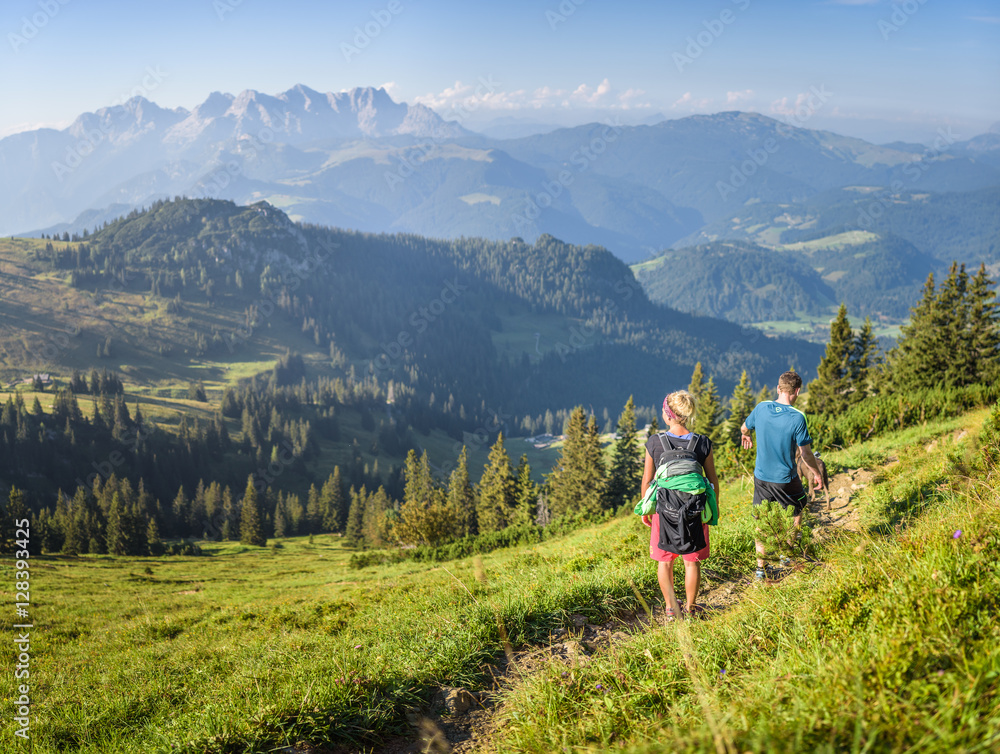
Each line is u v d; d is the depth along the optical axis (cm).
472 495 7650
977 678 199
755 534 556
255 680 463
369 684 402
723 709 253
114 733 469
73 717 535
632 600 529
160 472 15650
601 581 561
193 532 12712
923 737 179
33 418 16188
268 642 743
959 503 485
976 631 238
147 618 1306
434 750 337
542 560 985
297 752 346
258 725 364
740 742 206
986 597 259
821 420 1471
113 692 620
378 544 7788
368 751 347
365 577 2572
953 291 3919
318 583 2609
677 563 608
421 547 3459
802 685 246
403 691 392
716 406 5875
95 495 12225
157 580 3900
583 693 332
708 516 448
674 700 295
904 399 1478
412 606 721
